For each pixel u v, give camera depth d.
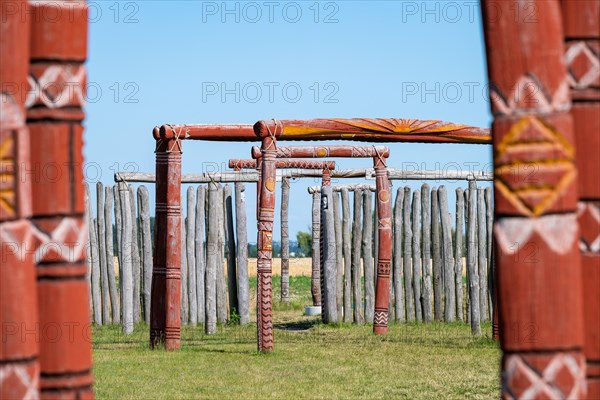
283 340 13.39
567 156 3.45
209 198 15.88
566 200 3.44
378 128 11.85
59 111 3.64
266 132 11.31
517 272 3.46
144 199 15.73
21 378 3.44
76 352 3.68
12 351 3.43
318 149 13.99
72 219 3.67
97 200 15.98
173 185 11.82
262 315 11.48
